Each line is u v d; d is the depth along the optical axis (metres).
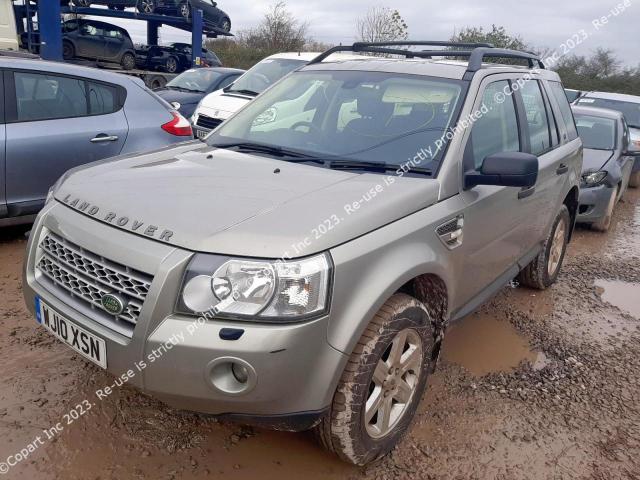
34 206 4.85
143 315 2.09
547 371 3.69
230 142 3.39
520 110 3.83
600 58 27.53
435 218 2.68
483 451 2.84
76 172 2.93
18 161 4.67
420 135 3.04
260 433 2.79
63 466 2.48
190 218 2.24
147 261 2.12
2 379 3.04
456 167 2.90
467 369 3.62
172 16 17.42
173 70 18.55
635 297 5.27
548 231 4.64
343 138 3.16
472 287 3.29
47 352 3.33
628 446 2.99
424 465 2.70
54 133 4.85
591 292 5.29
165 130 5.58
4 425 2.69
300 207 2.33
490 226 3.25
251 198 2.41
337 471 2.60
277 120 3.49
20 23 14.59
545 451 2.88
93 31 15.70
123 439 2.67
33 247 2.64
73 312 2.35
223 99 9.22
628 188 11.93
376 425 2.56
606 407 3.34
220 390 2.07
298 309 2.08
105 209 2.40
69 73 5.05
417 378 2.73
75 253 2.37
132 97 5.48
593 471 2.78
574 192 5.05
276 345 2.03
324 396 2.21
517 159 2.82
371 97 3.36
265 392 2.07
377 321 2.38
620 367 3.85
